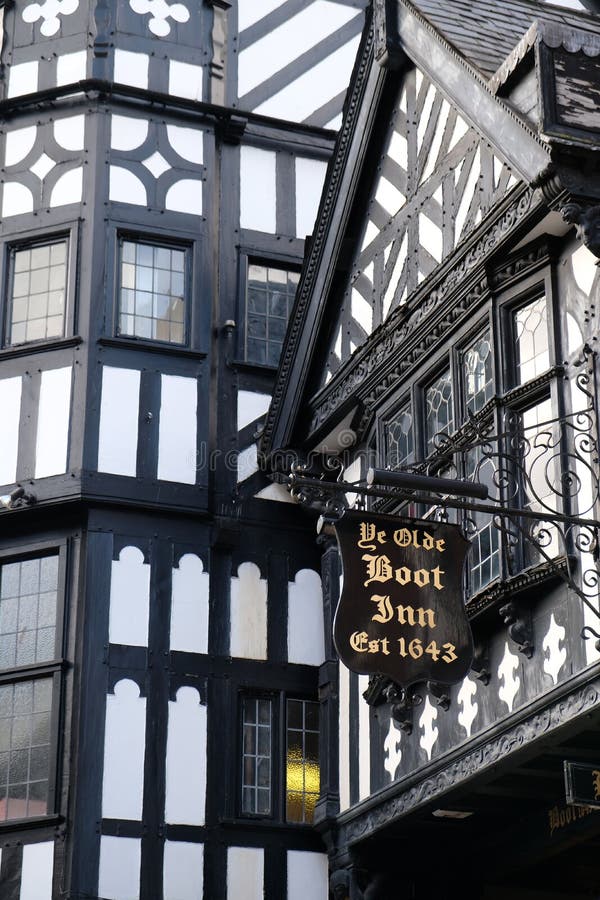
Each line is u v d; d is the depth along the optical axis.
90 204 19.78
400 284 17.67
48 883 17.17
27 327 19.66
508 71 14.92
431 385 17.00
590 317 14.40
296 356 19.14
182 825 17.70
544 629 14.41
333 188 18.97
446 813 16.50
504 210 15.41
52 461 18.72
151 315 19.70
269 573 19.12
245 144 20.97
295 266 20.73
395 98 18.31
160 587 18.50
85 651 17.91
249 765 18.39
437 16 17.36
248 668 18.64
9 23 20.97
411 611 13.83
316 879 18.09
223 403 19.59
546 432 13.88
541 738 14.04
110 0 20.83
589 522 13.35
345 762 18.09
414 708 16.61
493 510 13.20
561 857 17.27
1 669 18.25
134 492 18.66
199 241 20.09
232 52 21.38
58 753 17.62
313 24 21.89
